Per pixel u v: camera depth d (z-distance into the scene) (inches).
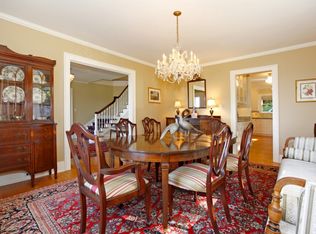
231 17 103.0
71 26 114.1
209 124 162.9
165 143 77.7
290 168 76.9
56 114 122.3
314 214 33.3
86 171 55.4
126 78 298.7
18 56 95.7
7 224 63.8
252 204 77.2
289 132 148.8
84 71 233.0
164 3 90.3
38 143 101.7
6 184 101.3
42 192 90.0
